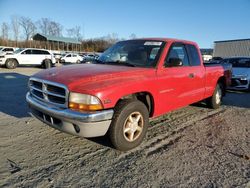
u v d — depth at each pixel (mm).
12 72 15820
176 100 4598
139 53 4426
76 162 3301
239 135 4578
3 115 5254
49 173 2998
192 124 5156
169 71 4312
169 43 4512
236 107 6980
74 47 59438
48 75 3693
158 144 4008
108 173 3059
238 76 9820
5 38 54969
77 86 3227
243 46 32719
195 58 5289
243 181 2982
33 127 4551
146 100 4020
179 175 3072
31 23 58438
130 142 3646
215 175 3102
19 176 2902
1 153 3461
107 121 3289
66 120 3252
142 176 3018
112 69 3820
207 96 5988
